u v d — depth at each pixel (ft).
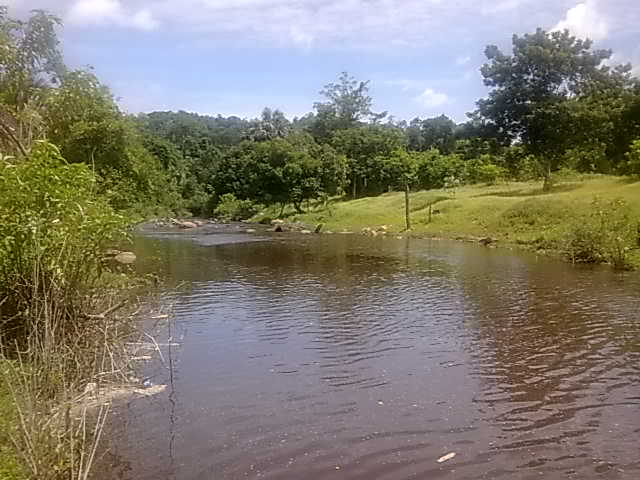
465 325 56.39
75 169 41.29
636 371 42.83
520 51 183.83
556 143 178.70
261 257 111.75
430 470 28.96
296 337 52.65
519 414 35.60
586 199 136.87
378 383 40.98
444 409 36.40
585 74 185.57
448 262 101.35
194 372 42.91
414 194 215.92
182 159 345.31
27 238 37.29
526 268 92.58
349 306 65.16
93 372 36.94
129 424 33.76
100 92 93.30
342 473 28.71
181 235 170.40
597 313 60.13
